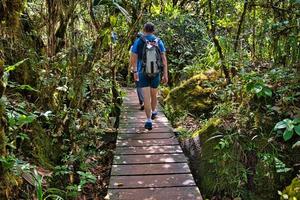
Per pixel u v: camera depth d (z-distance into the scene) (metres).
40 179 2.72
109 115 5.87
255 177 3.85
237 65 5.18
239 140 4.05
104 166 4.49
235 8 5.60
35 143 3.61
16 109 3.01
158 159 3.95
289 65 4.62
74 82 4.09
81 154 4.00
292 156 3.83
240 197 3.81
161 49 4.88
